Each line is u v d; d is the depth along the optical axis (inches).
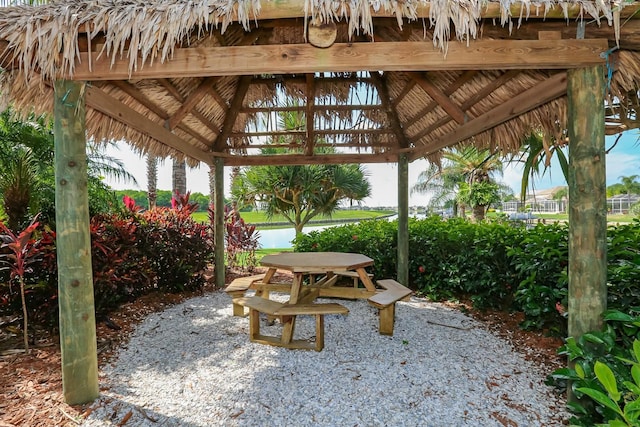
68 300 83.2
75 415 80.1
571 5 71.1
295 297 127.3
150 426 76.8
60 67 79.5
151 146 142.0
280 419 79.4
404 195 195.6
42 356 109.7
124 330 136.2
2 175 173.3
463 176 501.7
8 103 86.0
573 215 80.8
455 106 138.9
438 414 80.5
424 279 189.0
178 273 188.9
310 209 322.7
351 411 81.8
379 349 115.4
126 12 73.0
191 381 95.9
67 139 81.9
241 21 71.1
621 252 95.5
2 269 119.0
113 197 244.7
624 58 79.7
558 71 91.0
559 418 79.0
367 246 210.7
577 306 80.2
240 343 121.9
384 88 175.9
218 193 212.5
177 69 81.0
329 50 80.2
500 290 148.3
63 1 77.7
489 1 70.7
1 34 75.1
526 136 117.0
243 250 290.7
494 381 95.1
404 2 70.1
